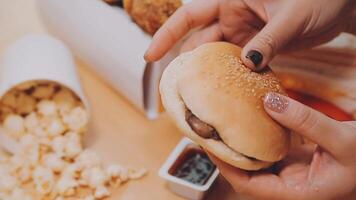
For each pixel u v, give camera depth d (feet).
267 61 1.24
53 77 1.65
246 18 1.55
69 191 1.51
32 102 1.72
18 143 1.63
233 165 1.19
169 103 1.18
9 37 2.18
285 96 1.17
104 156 1.66
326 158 1.24
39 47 1.75
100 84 1.96
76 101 1.75
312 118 1.14
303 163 1.30
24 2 2.40
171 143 1.71
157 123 1.79
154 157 1.66
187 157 1.59
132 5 1.77
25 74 1.63
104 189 1.52
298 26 1.41
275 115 1.13
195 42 1.59
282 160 1.32
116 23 1.83
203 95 1.12
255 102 1.14
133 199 1.52
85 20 1.91
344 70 1.78
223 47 1.25
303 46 1.66
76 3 1.96
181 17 1.52
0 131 1.64
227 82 1.14
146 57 1.53
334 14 1.54
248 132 1.11
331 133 1.16
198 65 1.17
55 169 1.58
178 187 1.51
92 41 1.88
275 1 1.48
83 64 2.05
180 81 1.16
